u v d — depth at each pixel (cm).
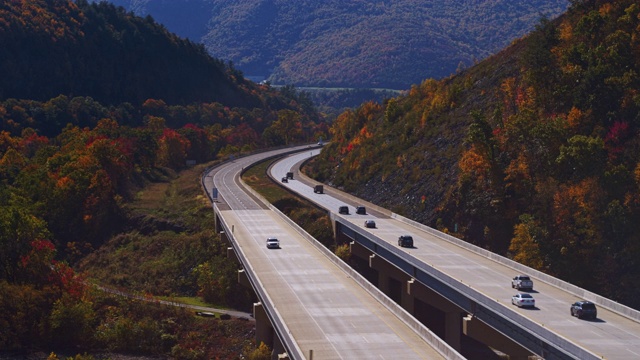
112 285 12450
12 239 10912
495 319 7900
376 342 6831
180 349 9556
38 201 15512
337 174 18600
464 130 14988
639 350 6400
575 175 11406
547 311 7612
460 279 8875
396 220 13238
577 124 12069
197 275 12444
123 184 17900
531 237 10844
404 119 18112
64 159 17638
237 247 11219
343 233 13312
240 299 11400
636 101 11744
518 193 11938
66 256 14375
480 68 17788
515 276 9019
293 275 9456
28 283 10669
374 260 11681
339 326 7325
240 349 9506
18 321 9812
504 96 14788
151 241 14350
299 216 14450
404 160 15700
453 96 16650
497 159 12588
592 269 10312
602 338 6731
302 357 6275
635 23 13362
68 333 9831
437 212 12925
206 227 14488
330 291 8669
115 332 9888
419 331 7019
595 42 13762
